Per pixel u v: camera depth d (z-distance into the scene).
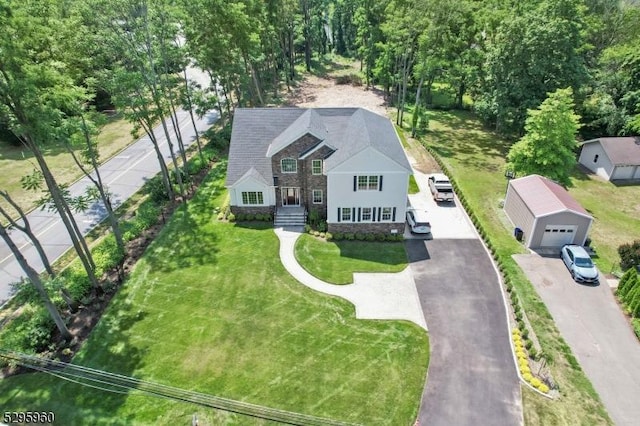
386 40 66.81
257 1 52.72
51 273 25.02
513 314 26.20
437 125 60.28
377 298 27.67
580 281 28.64
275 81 68.75
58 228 36.56
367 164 31.27
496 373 22.25
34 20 21.39
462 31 57.31
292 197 36.75
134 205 39.97
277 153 34.38
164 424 19.84
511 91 50.03
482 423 19.72
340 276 29.78
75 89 24.20
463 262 31.08
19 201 40.75
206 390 21.50
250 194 36.03
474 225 35.56
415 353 23.45
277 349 23.84
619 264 30.69
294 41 82.94
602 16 60.47
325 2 106.62
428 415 20.09
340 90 74.81
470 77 58.44
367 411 20.31
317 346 24.00
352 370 22.47
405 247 33.00
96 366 23.02
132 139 55.56
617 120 49.75
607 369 22.47
